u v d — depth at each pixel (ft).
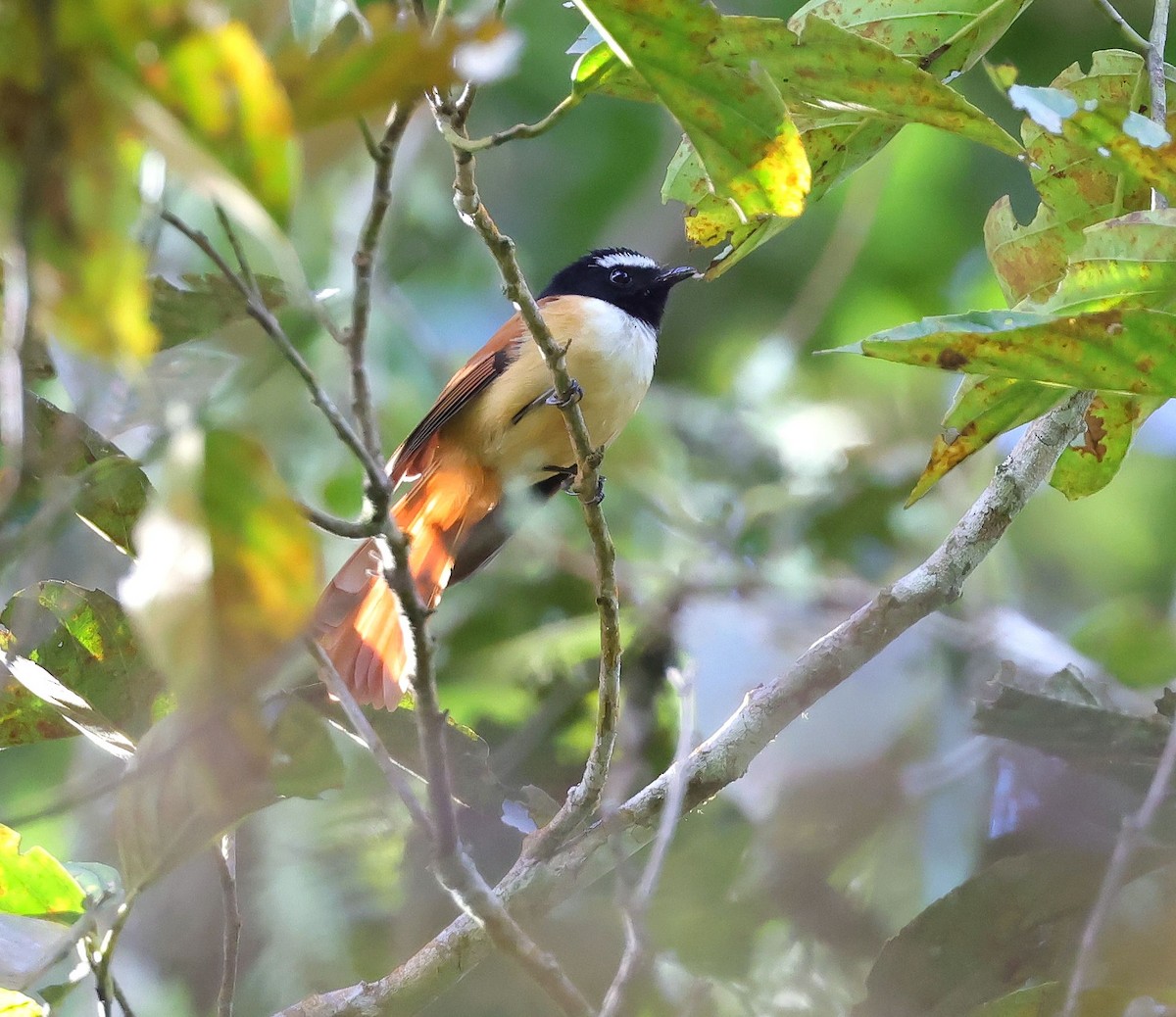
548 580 39.37
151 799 18.81
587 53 17.92
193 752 14.53
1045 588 48.57
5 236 11.39
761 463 43.52
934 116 20.24
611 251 38.58
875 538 42.04
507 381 33.06
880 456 43.37
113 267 11.70
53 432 19.43
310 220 36.76
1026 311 20.31
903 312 49.93
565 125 49.93
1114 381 19.29
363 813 33.63
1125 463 49.65
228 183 10.98
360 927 32.81
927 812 33.96
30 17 10.57
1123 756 26.35
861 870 32.91
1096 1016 23.77
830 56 19.30
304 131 12.26
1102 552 49.21
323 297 20.95
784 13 46.91
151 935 33.42
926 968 25.44
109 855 34.19
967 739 35.88
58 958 19.89
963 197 49.55
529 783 34.83
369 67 11.87
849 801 34.17
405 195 47.16
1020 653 38.50
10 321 12.53
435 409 33.50
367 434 15.98
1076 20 47.32
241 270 15.49
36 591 20.66
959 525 24.71
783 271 51.52
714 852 30.55
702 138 17.81
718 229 24.62
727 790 32.30
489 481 34.09
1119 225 19.51
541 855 22.99
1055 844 25.88
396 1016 22.48
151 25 10.64
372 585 27.07
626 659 37.14
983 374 19.54
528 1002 28.96
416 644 17.56
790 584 39.86
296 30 15.28
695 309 51.55
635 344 34.22
